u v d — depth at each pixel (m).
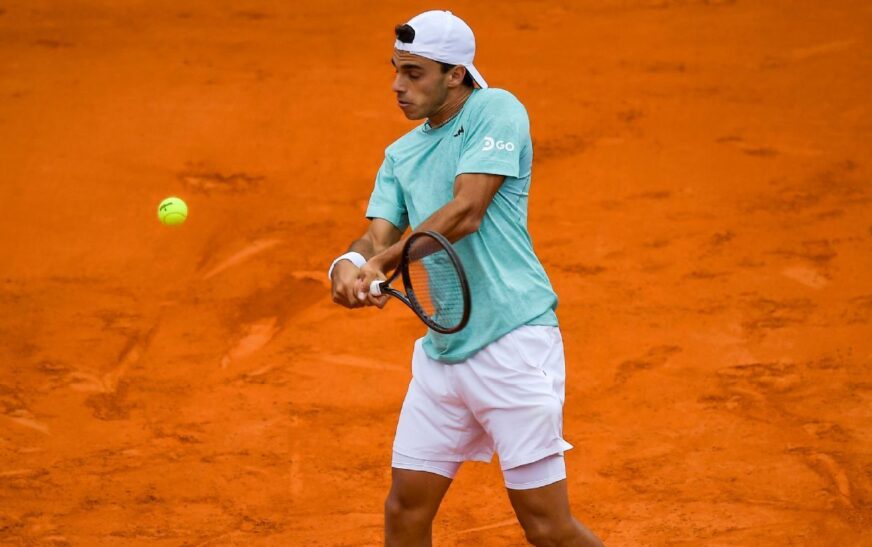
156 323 31.27
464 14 55.12
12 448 25.28
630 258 33.91
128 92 45.62
